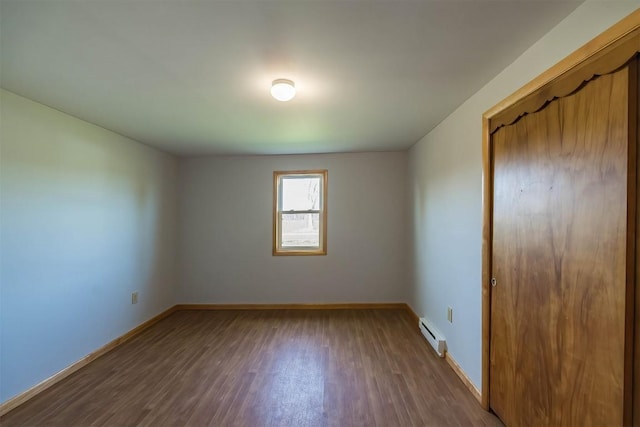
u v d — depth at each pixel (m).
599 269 1.19
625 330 1.09
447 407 2.05
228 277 4.38
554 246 1.42
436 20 1.31
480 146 2.08
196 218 4.40
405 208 4.26
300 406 2.07
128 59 1.62
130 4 1.17
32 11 1.21
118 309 3.14
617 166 1.11
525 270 1.63
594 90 1.19
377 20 1.30
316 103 2.30
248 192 4.38
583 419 1.26
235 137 3.33
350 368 2.58
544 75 1.42
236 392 2.24
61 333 2.46
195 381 2.39
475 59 1.66
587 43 1.19
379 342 3.12
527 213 1.61
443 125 2.77
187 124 2.83
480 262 2.10
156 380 2.41
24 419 1.95
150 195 3.74
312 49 1.53
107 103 2.28
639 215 1.05
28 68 1.72
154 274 3.81
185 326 3.64
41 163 2.31
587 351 1.24
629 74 1.05
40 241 2.29
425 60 1.66
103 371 2.56
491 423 1.88
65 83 1.92
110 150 3.05
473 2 1.19
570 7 1.24
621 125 1.08
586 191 1.24
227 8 1.20
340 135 3.30
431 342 2.99
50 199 2.38
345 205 4.32
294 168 4.35
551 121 1.42
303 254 4.34
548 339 1.46
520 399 1.67
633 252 1.07
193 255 4.40
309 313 4.12
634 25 1.02
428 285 3.27
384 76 1.85
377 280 4.31
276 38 1.43
